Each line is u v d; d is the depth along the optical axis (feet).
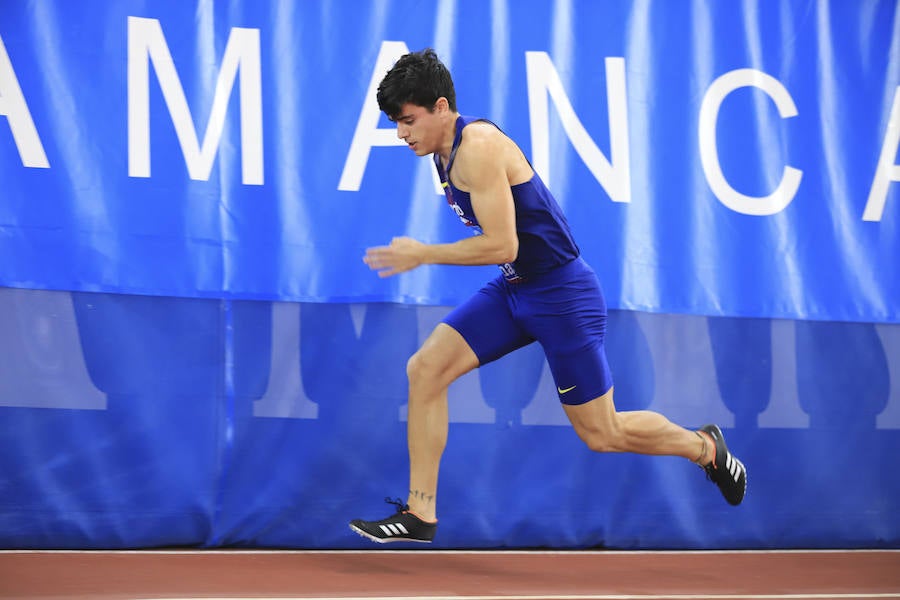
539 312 36.86
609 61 46.34
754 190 47.37
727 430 47.03
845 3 48.75
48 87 41.88
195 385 43.04
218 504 43.04
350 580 36.81
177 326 42.96
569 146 45.78
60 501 41.68
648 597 34.76
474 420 45.19
